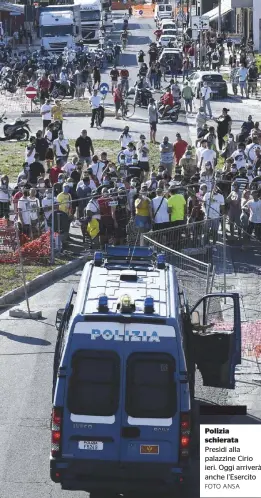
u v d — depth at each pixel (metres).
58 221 54.72
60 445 25.30
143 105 112.12
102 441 25.28
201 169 68.31
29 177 66.00
